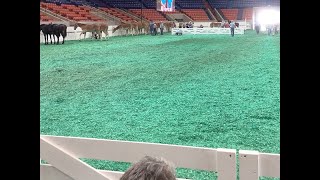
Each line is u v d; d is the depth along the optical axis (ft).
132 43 67.31
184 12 141.79
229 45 61.31
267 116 17.99
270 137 14.85
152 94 23.95
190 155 6.66
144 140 15.02
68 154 7.37
